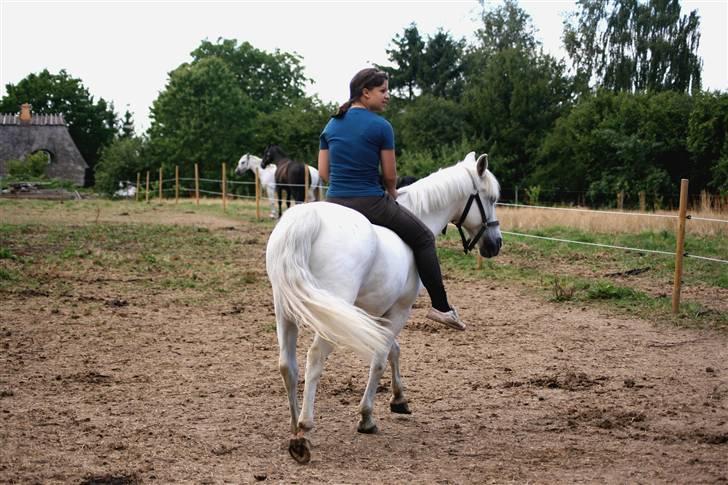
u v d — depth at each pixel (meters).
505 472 4.33
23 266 12.29
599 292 10.59
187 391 6.04
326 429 5.15
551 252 15.39
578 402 5.89
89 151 73.69
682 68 44.41
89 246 15.63
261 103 67.94
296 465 4.40
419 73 55.88
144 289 10.81
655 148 31.22
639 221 18.34
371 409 5.02
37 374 6.43
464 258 14.54
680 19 44.97
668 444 4.90
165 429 5.04
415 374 6.75
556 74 41.28
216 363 6.98
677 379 6.63
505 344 8.01
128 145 49.91
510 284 11.91
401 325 5.05
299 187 22.98
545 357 7.44
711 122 28.75
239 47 71.06
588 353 7.62
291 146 50.25
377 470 4.34
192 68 56.53
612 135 31.80
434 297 5.02
